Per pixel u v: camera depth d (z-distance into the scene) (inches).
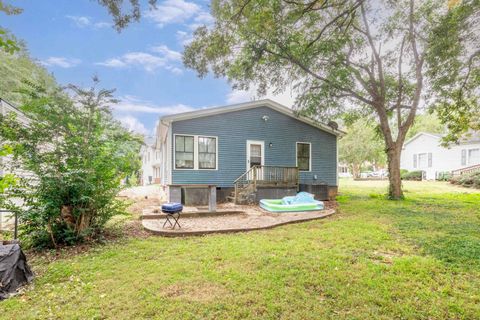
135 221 281.0
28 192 179.5
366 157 1071.0
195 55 359.9
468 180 650.2
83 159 193.8
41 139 185.6
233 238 211.5
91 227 199.6
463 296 116.1
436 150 909.8
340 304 109.1
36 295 118.3
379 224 249.8
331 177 529.7
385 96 450.0
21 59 692.7
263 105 472.7
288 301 111.0
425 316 102.1
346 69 398.9
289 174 454.9
